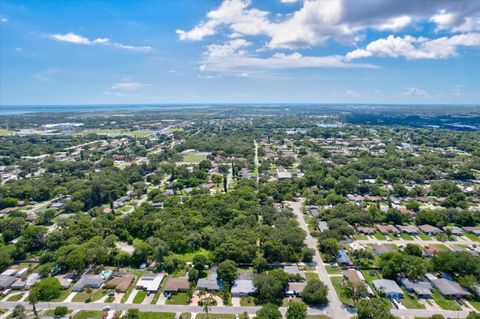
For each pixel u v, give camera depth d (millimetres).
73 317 107375
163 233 159375
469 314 102438
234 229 163875
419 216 182875
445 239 164000
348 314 107188
